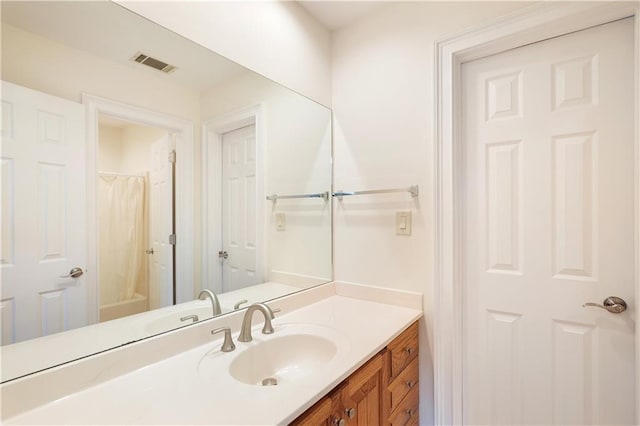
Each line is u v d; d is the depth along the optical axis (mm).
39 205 871
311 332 1273
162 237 1159
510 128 1394
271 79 1531
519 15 1280
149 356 1006
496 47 1381
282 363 1210
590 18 1189
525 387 1368
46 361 856
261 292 1502
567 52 1282
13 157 829
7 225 819
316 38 1776
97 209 990
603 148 1218
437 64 1480
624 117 1184
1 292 807
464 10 1422
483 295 1454
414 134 1563
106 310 995
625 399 1189
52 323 884
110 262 1016
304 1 1630
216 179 1336
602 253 1223
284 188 1624
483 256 1453
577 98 1264
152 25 1108
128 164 1064
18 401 763
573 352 1275
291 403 787
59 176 909
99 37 991
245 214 1447
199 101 1265
